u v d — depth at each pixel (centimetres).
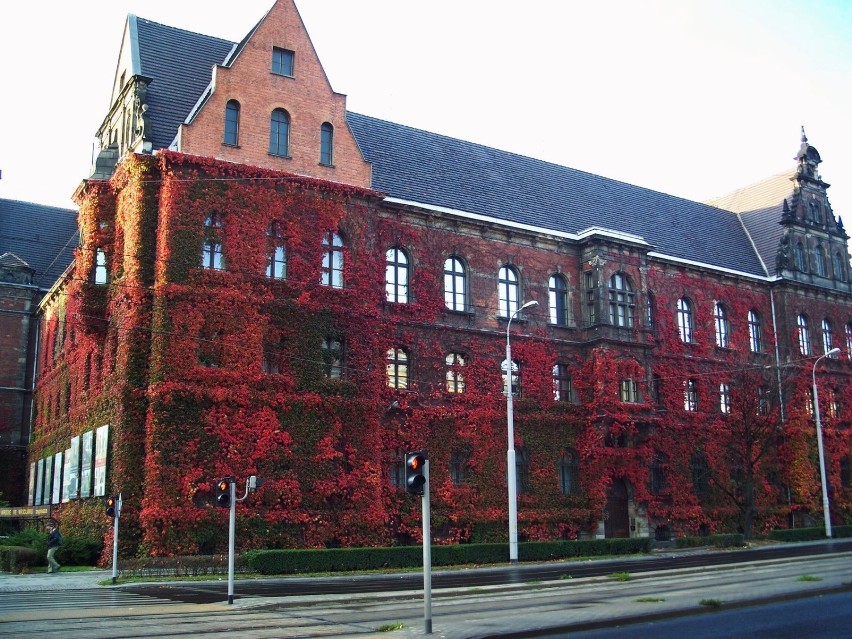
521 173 5481
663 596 2105
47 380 5284
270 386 3619
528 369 4691
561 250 5009
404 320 4288
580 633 1578
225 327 3575
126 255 3719
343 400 3809
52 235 6353
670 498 5100
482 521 4294
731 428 5475
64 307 4997
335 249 3981
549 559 3878
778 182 6788
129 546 3338
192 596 2322
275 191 3816
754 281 6044
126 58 4372
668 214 6200
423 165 4906
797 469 5800
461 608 1983
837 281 6512
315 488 3650
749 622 1670
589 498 4719
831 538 5266
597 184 5962
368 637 1534
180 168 3619
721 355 5681
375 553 3388
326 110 4088
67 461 4238
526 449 4591
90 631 1594
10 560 3244
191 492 3356
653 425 4972
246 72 3894
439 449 4259
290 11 4088
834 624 1641
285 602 2134
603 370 4794
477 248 4669
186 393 3425
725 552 4125
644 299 5088
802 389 5981
